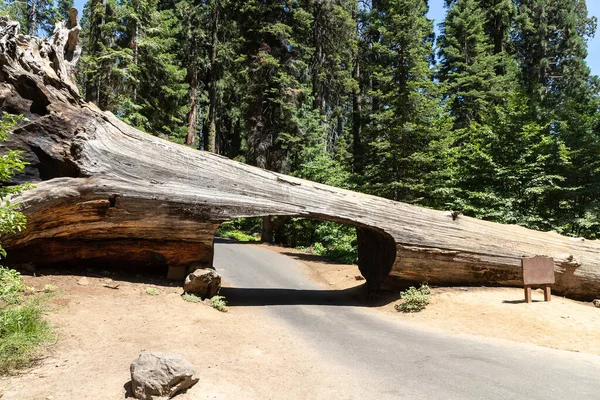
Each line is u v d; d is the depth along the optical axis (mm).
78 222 8602
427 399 4602
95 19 19656
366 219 10445
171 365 4414
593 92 26344
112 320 6730
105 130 9016
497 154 18312
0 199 5695
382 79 18781
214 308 8773
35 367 4844
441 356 6332
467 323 8547
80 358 5199
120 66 19297
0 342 4980
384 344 7027
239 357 5820
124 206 8750
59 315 6418
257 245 24484
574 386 5070
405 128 17453
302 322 8617
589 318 8594
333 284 14875
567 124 19328
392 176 18750
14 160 5660
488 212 16812
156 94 22719
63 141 8766
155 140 9477
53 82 8992
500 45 30938
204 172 9516
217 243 23656
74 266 9305
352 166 27906
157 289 8930
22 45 9164
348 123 37531
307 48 25219
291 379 5145
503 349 6793
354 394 4719
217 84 30891
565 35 32406
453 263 10984
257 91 24484
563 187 17906
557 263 11102
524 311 8883
